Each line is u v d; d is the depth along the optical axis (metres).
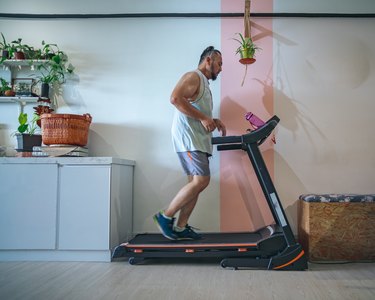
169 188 2.92
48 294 1.67
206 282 1.86
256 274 2.03
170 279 1.93
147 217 2.90
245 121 2.90
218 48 2.96
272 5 2.94
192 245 2.20
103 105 3.00
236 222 2.84
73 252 2.37
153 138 2.96
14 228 2.37
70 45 3.04
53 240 2.35
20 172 2.40
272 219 2.82
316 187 2.84
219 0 2.98
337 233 2.36
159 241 2.34
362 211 2.37
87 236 2.34
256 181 2.86
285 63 2.93
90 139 2.99
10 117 3.03
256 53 2.94
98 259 2.35
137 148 2.96
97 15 3.01
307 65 2.92
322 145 2.87
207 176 2.32
